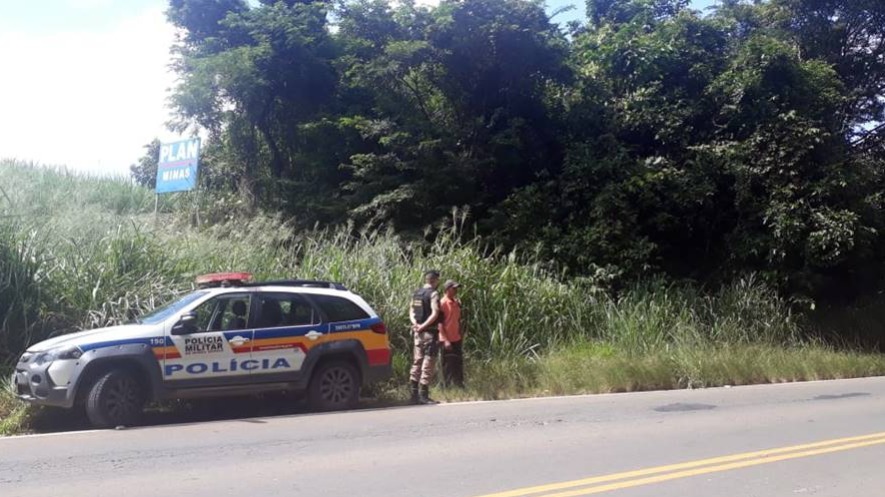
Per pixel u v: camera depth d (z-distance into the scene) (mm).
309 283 11062
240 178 21547
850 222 17859
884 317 21094
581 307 16219
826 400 12117
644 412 10773
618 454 8086
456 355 12586
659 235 19938
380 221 18906
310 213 19422
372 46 20672
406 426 9578
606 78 20953
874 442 8781
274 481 6902
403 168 18953
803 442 8773
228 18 20688
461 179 19141
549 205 19031
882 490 6785
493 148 19797
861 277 21438
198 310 10078
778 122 18719
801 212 18344
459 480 6961
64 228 12930
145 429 9289
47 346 9430
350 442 8594
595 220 18484
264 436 8898
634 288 17703
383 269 14328
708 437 9023
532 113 20859
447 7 19438
